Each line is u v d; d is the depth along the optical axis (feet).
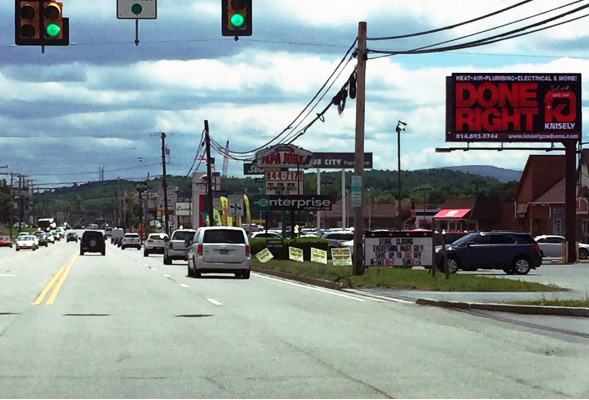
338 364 40.42
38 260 189.16
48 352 44.11
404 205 419.74
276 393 33.14
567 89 177.78
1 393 32.96
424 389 34.14
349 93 112.68
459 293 84.69
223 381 35.76
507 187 547.90
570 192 172.45
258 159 192.75
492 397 32.73
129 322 58.49
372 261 105.19
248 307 70.69
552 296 80.33
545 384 35.68
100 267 149.79
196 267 115.55
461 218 286.46
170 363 40.57
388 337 51.08
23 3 67.36
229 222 265.75
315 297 82.53
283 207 183.32
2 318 60.85
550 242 191.21
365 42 106.93
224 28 66.80
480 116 178.81
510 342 49.42
